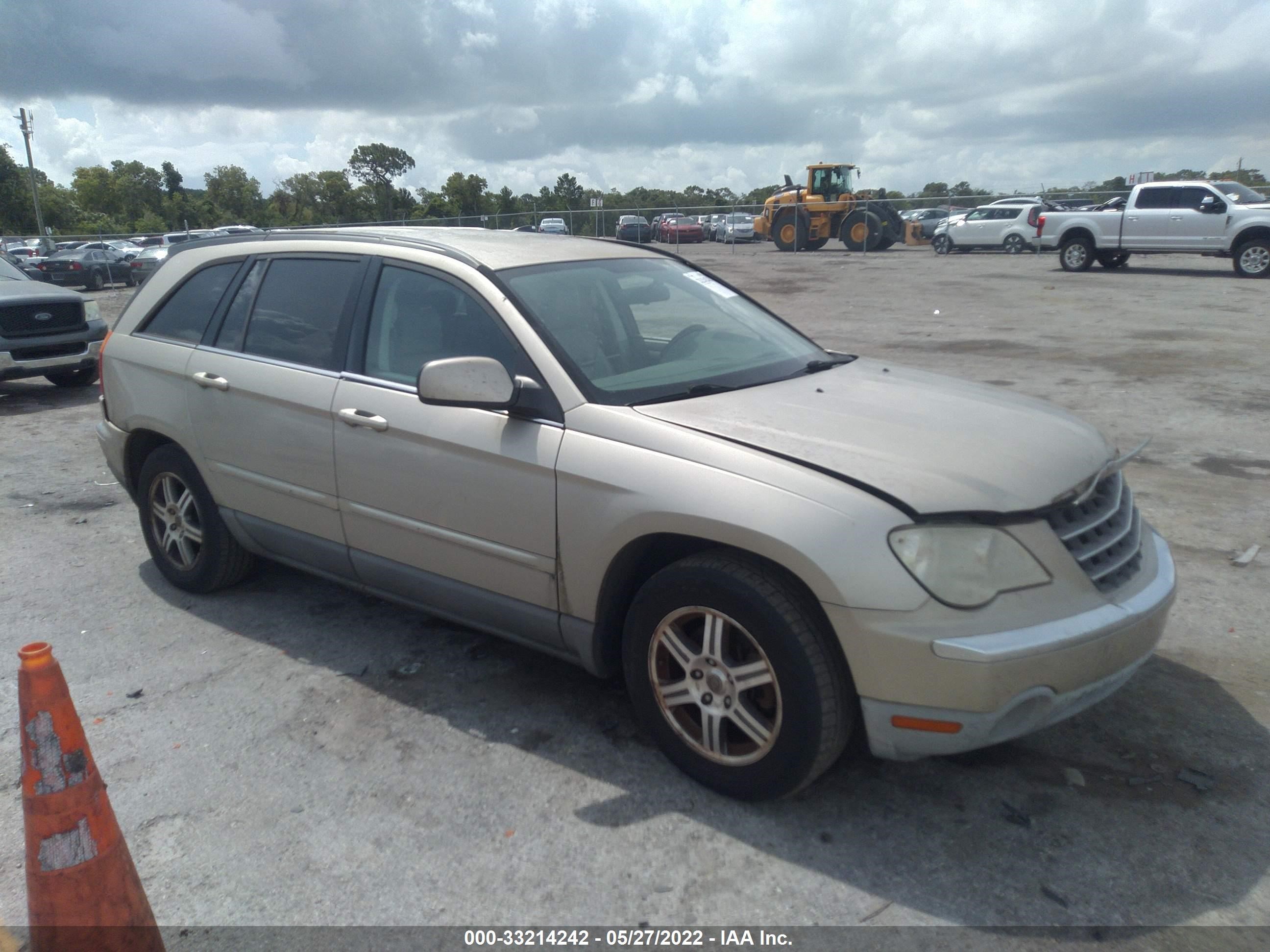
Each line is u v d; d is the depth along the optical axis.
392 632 4.55
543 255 4.08
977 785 3.25
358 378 3.97
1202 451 7.32
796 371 3.98
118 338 5.10
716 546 3.14
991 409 3.57
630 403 3.40
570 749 3.51
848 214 32.66
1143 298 17.28
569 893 2.78
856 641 2.77
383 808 3.19
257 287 4.54
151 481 4.98
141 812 3.20
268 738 3.63
